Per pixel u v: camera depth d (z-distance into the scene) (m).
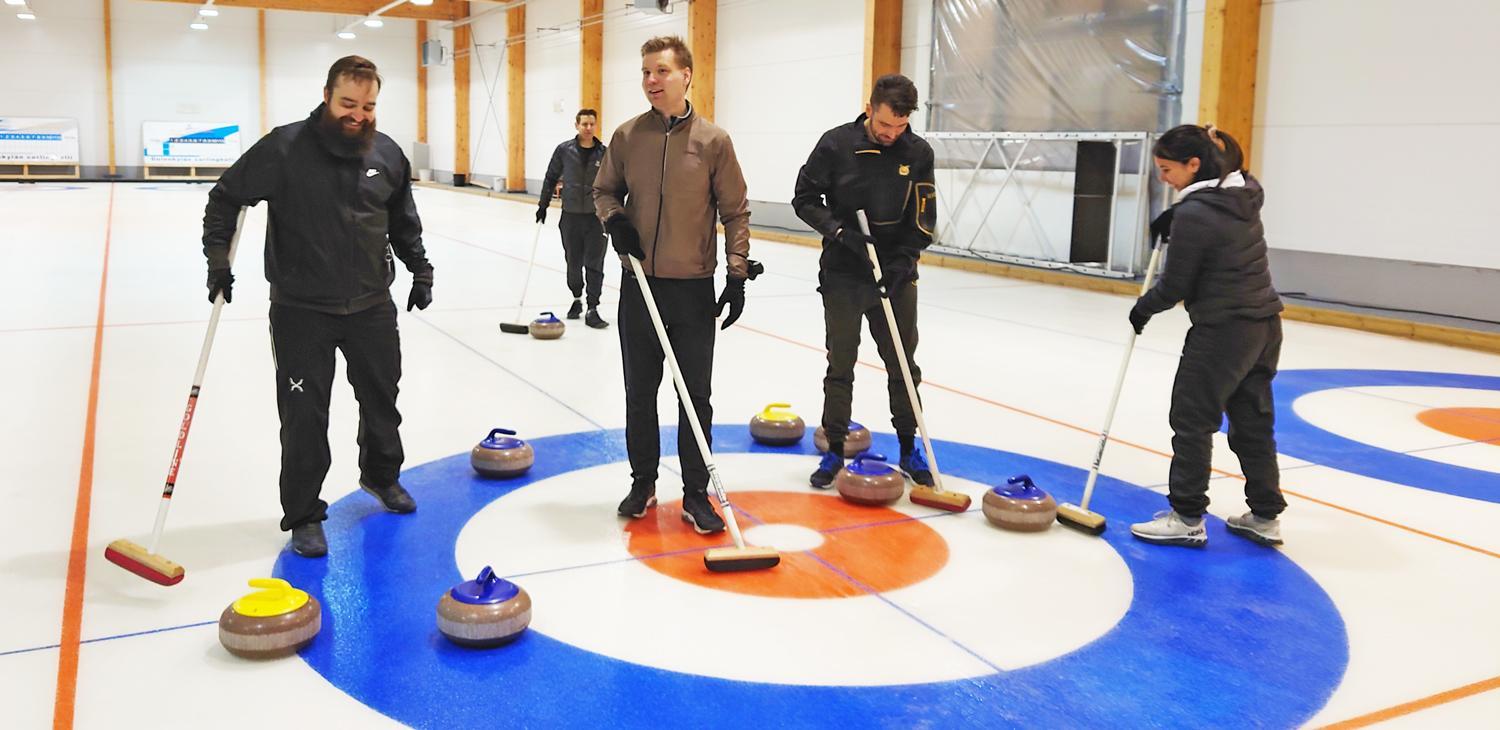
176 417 5.47
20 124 27.42
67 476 4.48
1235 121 10.61
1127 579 3.62
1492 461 5.19
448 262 12.97
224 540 3.80
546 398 6.08
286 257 3.55
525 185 27.47
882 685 2.83
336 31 30.67
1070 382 6.87
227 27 29.23
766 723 2.62
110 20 27.86
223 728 2.54
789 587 3.47
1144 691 2.84
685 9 19.47
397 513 4.10
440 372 6.72
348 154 3.52
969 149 14.12
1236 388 3.87
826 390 4.53
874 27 14.90
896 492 4.29
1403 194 9.45
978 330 8.88
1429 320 9.00
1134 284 11.25
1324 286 10.20
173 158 28.91
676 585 3.47
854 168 4.23
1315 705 2.78
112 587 3.37
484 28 28.66
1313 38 10.06
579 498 4.33
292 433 3.62
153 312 8.62
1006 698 2.78
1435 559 3.88
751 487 4.52
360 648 2.97
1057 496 4.52
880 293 4.18
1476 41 8.79
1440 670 3.00
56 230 15.07
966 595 3.45
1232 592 3.53
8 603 3.22
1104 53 12.09
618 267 13.23
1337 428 5.80
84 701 2.65
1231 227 3.67
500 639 2.97
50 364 6.64
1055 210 12.84
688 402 3.68
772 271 13.02
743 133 18.48
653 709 2.67
